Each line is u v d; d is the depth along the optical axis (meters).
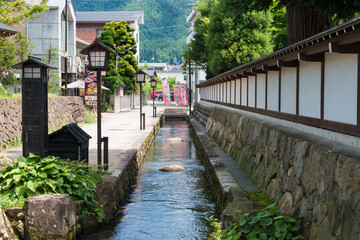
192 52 41.78
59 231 7.05
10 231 6.75
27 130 9.17
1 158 9.52
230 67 28.47
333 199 5.45
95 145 17.36
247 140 12.89
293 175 7.39
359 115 6.12
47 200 7.01
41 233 6.97
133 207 10.61
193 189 12.73
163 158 19.22
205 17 41.03
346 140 6.75
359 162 5.07
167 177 14.66
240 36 28.38
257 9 11.52
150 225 9.03
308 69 8.78
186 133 32.12
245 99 17.55
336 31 5.81
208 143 19.27
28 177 7.62
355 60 6.33
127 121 32.34
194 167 16.73
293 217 6.43
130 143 18.17
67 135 9.61
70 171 8.24
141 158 17.95
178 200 11.34
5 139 15.29
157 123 32.59
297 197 6.92
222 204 9.66
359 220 4.62
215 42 28.97
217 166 12.41
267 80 13.05
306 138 7.68
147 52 160.50
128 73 50.16
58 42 34.69
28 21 34.34
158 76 107.00
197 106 43.22
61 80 35.31
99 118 11.16
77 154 9.62
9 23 23.64
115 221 9.29
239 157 13.44
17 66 9.27
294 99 9.91
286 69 10.66
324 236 5.45
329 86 7.48
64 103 25.28
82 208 8.35
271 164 9.23
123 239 8.09
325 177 5.88
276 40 22.75
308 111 8.77
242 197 8.36
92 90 36.81
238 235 6.31
